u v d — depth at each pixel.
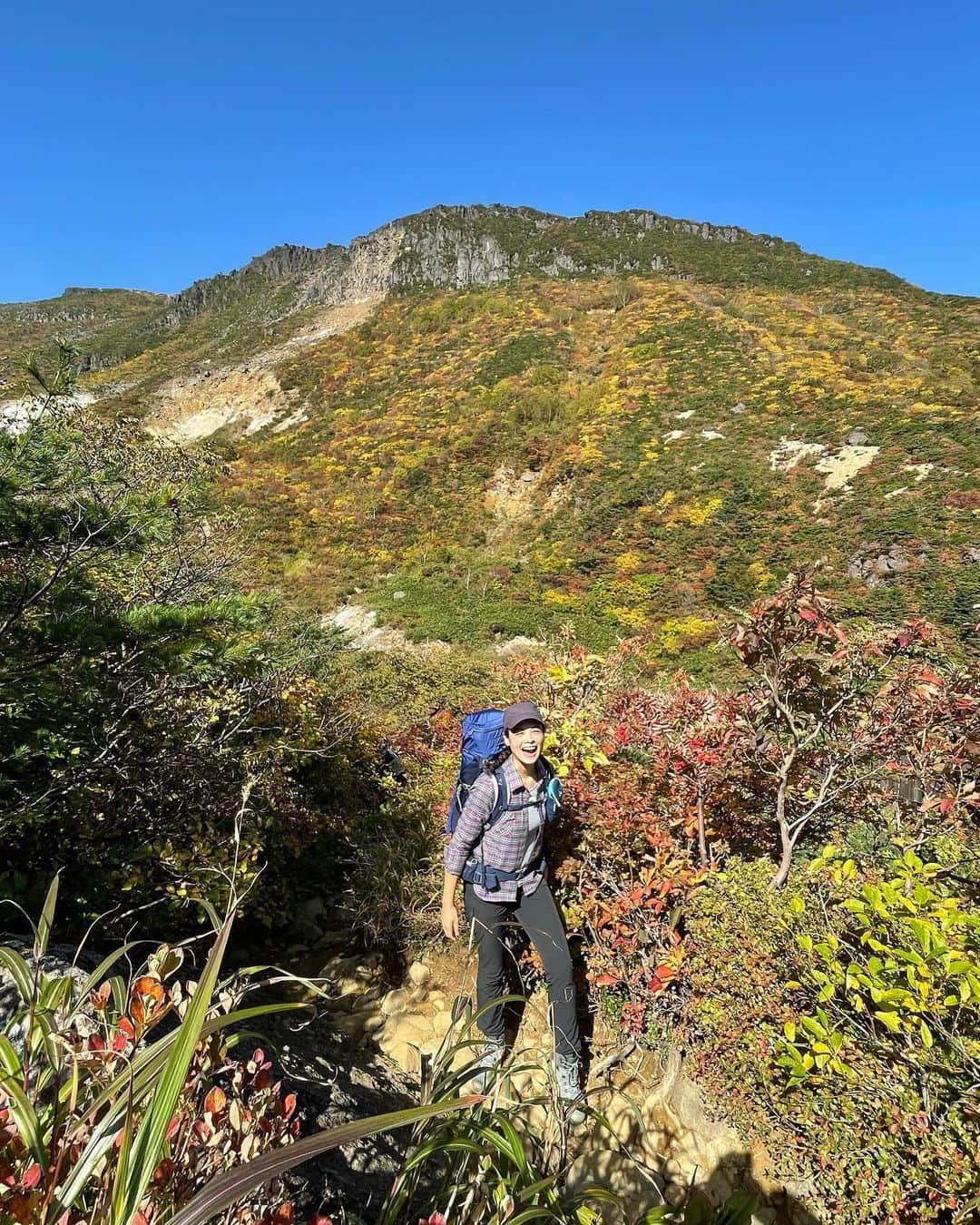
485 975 2.15
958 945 1.55
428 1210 1.09
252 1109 1.06
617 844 2.44
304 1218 1.32
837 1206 1.58
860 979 1.55
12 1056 0.85
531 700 3.22
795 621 2.36
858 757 2.53
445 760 4.41
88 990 0.98
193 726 3.44
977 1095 1.40
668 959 2.14
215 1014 1.06
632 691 3.03
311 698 5.25
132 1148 0.72
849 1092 1.54
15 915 2.55
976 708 2.34
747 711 2.57
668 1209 1.01
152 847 3.03
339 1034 2.59
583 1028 2.36
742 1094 1.80
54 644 2.56
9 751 2.50
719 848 2.57
